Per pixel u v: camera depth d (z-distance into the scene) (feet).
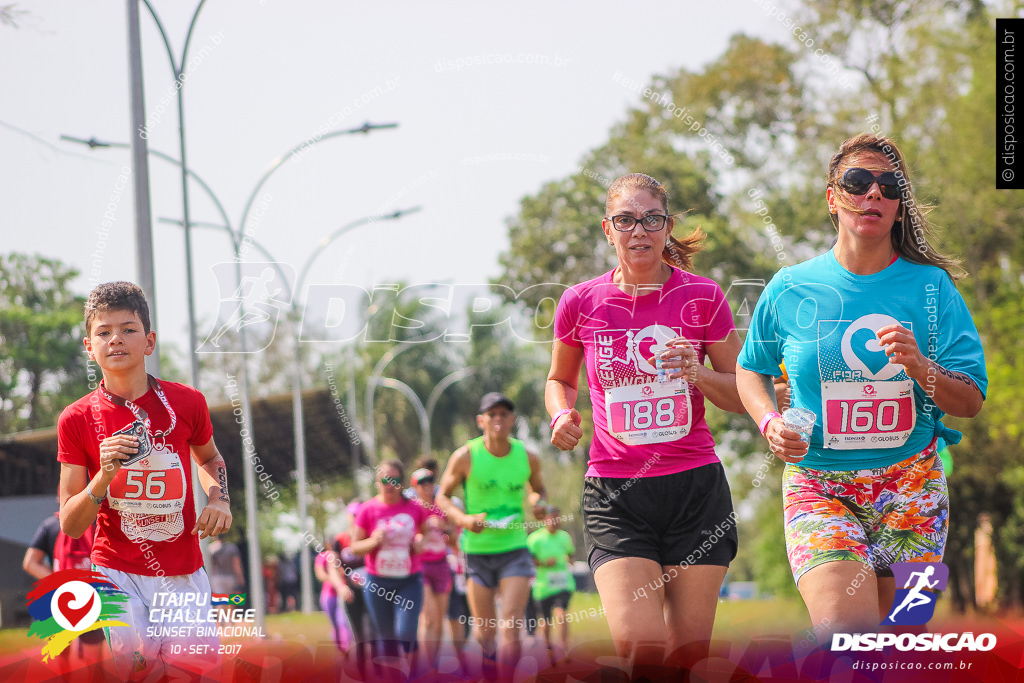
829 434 15.60
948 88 89.81
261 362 82.89
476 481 29.71
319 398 86.74
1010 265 93.86
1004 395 85.10
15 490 76.23
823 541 14.84
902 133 89.97
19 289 76.79
